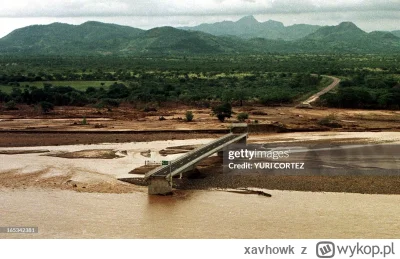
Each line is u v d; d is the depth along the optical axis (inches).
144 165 3523.6
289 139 4485.7
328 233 2188.7
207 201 2706.7
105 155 3880.4
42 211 2551.7
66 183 3078.2
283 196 2775.6
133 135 4781.0
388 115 6072.8
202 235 2177.7
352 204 2620.6
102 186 3009.4
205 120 5644.7
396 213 2469.2
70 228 2284.7
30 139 4586.6
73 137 4687.5
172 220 2396.7
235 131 4313.5
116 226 2319.1
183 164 3100.4
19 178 3193.9
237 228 2271.2
